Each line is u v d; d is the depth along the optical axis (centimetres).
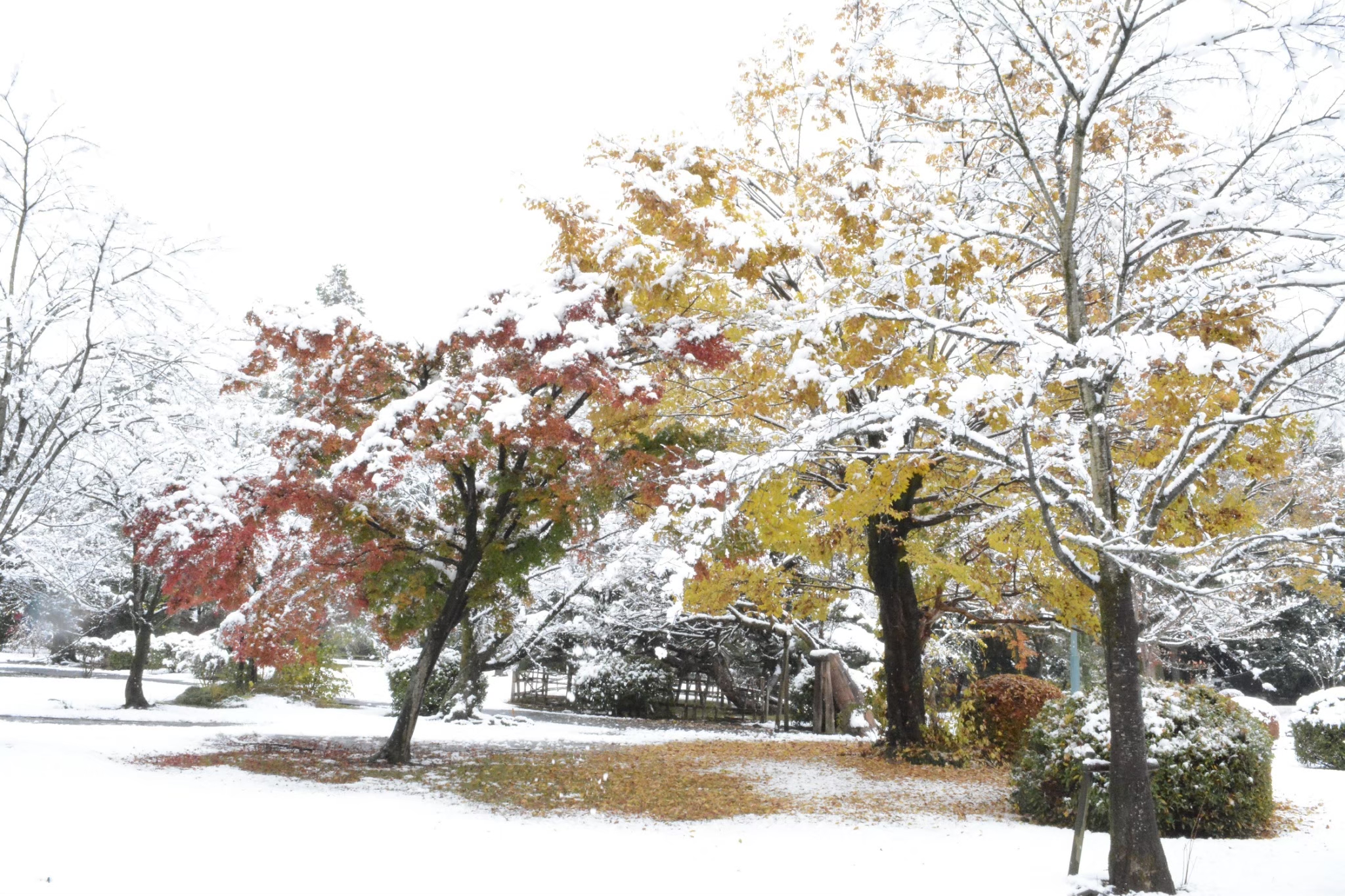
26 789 804
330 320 1117
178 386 1249
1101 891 646
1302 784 1178
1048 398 991
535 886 626
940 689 1736
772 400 1017
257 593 1250
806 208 1186
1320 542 661
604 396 996
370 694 2984
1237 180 845
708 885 646
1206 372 650
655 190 980
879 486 966
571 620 2495
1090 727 896
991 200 988
